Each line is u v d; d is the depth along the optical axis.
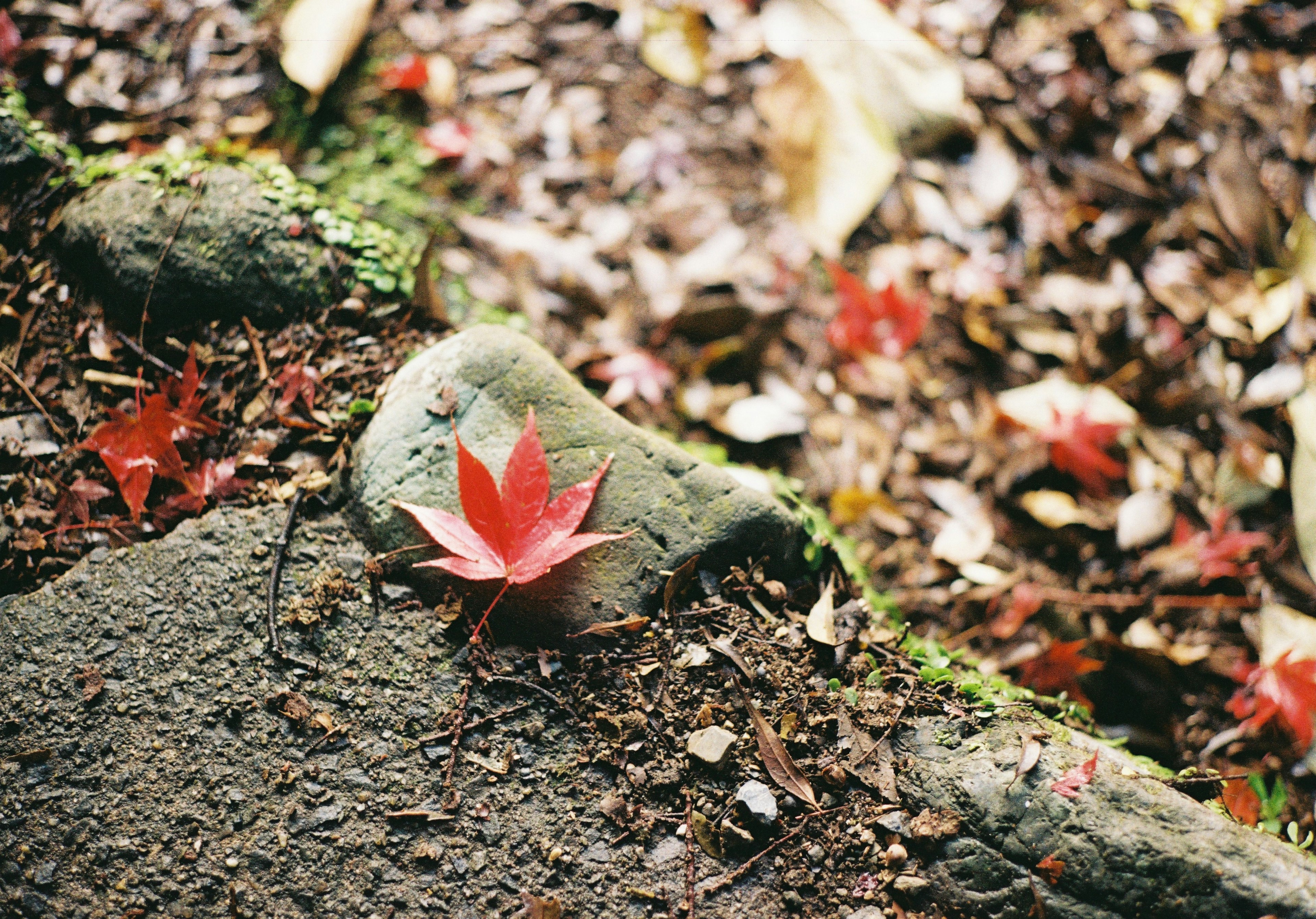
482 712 0.75
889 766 0.75
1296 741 0.80
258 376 0.80
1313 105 0.91
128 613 0.76
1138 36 0.94
